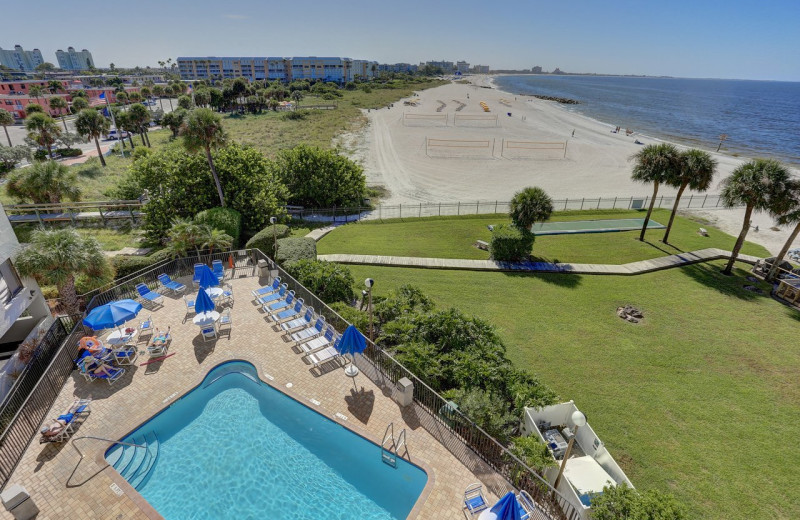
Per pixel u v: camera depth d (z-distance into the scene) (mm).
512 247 29828
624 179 58969
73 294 19266
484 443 12656
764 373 18953
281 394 14297
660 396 17359
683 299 25531
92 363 14422
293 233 37125
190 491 10984
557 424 14891
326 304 19797
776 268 27766
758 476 13852
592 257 31609
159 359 15609
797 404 17125
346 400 14031
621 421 15953
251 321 18281
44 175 37250
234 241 31141
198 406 13727
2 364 16797
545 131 98812
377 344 17562
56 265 17453
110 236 37250
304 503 10828
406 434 12820
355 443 12562
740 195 26188
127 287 19953
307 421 13281
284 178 44812
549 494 11664
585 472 12438
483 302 24672
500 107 148750
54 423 11977
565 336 21438
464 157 71438
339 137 85125
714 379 18484
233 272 23172
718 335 21797
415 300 20953
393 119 112125
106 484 10758
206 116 30250
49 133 60594
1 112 72375
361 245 33500
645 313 23859
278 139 80500
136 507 10227
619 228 38031
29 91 122375
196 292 20750
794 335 21875
